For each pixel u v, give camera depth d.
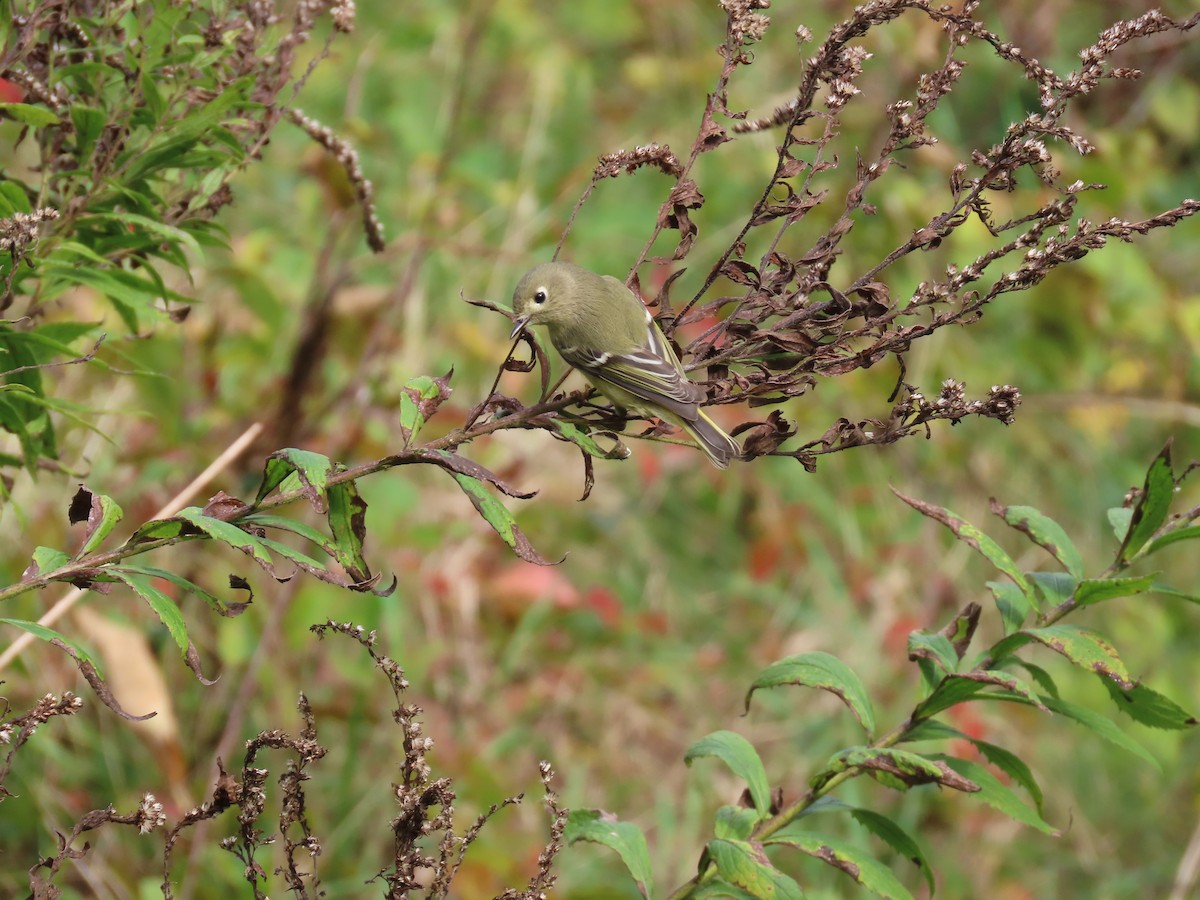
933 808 11.61
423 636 11.19
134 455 9.71
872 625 12.67
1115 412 14.11
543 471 12.98
